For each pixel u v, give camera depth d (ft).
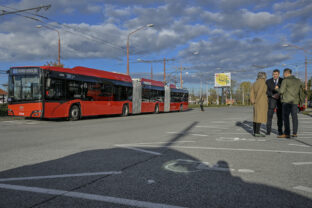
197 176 12.23
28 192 10.14
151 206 8.80
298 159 15.80
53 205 8.89
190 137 26.18
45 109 43.45
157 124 42.22
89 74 54.08
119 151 18.49
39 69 43.42
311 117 59.93
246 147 20.06
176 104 99.25
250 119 53.93
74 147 20.29
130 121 49.01
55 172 12.96
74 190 10.34
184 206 8.80
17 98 44.57
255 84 26.18
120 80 64.90
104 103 58.03
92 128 35.83
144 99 76.07
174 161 15.25
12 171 13.19
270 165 14.32
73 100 49.29
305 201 9.27
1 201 9.26
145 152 18.07
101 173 12.71
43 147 20.34
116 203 9.05
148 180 11.60
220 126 38.45
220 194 9.91
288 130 25.30
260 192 10.14
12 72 45.19
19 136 27.22
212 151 18.37
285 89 25.04
